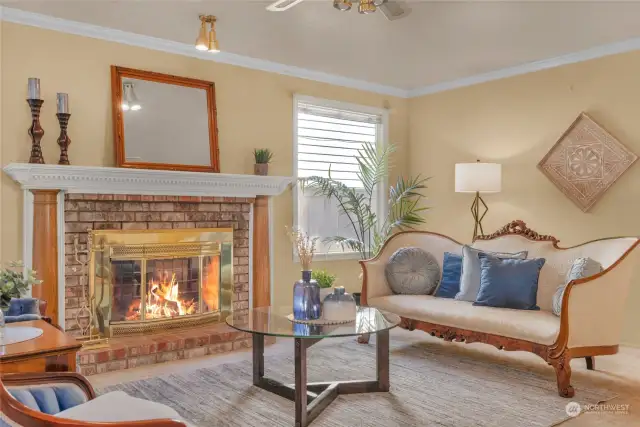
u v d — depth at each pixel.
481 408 2.96
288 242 5.18
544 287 3.90
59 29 3.91
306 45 4.51
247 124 4.89
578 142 4.77
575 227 4.82
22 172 3.54
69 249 3.84
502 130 5.33
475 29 4.15
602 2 3.63
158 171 4.04
